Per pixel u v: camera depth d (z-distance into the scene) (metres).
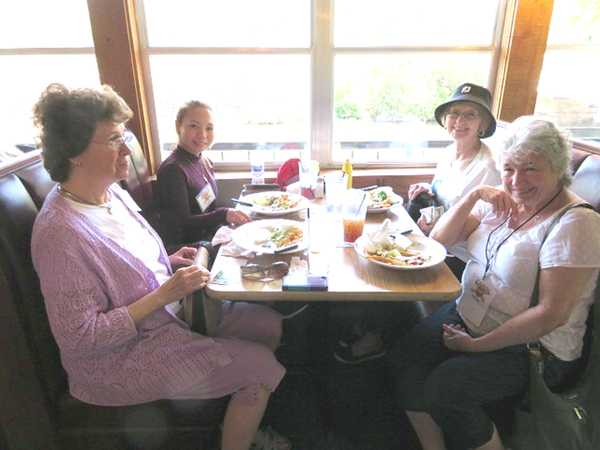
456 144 1.94
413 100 2.64
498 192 1.35
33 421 1.21
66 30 2.33
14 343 1.13
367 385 1.81
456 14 2.47
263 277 1.22
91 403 1.19
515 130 1.23
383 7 2.44
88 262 1.06
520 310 1.24
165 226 1.91
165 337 1.19
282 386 1.82
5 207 1.10
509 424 1.34
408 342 1.46
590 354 1.21
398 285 1.18
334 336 2.00
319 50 2.48
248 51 2.46
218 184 2.54
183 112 1.95
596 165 1.46
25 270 1.12
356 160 2.76
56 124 1.05
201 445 1.27
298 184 2.15
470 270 1.42
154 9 2.36
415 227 1.57
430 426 1.31
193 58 2.46
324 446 1.52
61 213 1.06
